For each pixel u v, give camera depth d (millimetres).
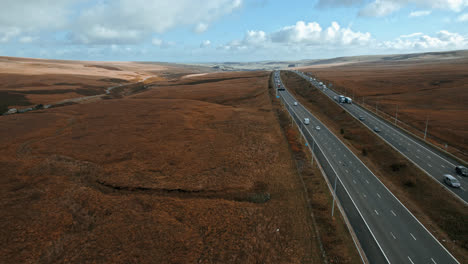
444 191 44844
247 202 43312
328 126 84750
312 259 31625
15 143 65938
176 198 44031
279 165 56375
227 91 154250
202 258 31094
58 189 45312
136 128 78688
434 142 67500
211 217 39000
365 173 53156
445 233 35906
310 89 151875
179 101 118625
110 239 33656
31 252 31125
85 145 65688
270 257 31719
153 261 30312
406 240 34594
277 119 91438
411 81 161375
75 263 29703
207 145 66500
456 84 140000
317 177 51062
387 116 94062
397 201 43594
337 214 39969
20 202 40844
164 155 60469
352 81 180375
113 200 42688
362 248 33250
